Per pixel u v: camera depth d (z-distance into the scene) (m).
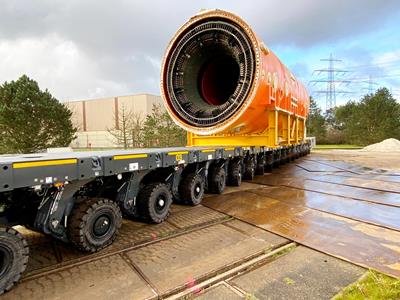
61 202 3.60
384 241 4.23
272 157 12.27
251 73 6.82
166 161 4.98
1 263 2.85
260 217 5.44
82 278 3.18
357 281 3.04
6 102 20.42
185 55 7.78
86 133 47.28
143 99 43.81
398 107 35.66
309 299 2.75
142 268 3.40
